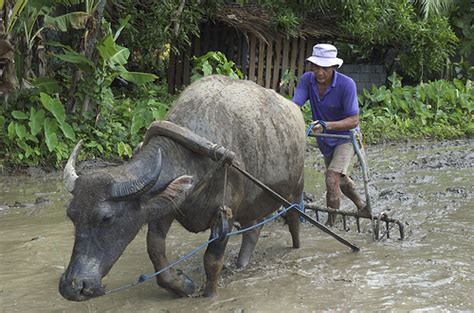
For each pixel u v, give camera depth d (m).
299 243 6.53
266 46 15.52
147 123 11.12
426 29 16.27
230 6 14.99
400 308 4.91
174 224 7.38
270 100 5.64
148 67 14.69
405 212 7.85
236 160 4.94
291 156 5.74
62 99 11.00
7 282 5.49
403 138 14.42
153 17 12.82
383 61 18.03
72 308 4.95
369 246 6.56
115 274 5.74
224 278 5.62
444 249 6.42
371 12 15.70
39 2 9.77
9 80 9.41
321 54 6.46
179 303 5.03
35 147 9.97
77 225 4.20
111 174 4.39
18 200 8.22
